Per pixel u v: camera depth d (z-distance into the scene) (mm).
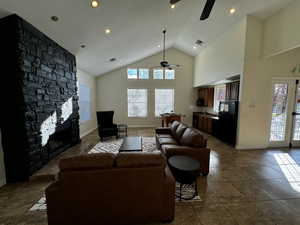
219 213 1875
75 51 4363
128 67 7566
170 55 7648
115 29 3889
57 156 3660
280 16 3531
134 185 1571
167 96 7836
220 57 5176
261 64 4102
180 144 3318
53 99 3488
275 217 1812
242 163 3375
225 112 4863
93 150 4191
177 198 2166
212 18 4418
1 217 1821
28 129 2621
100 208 1570
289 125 4457
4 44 2418
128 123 7797
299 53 4223
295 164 3324
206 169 2773
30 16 2549
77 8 2742
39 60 2969
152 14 3812
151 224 1707
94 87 7320
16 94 2486
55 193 1496
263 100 4230
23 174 2613
